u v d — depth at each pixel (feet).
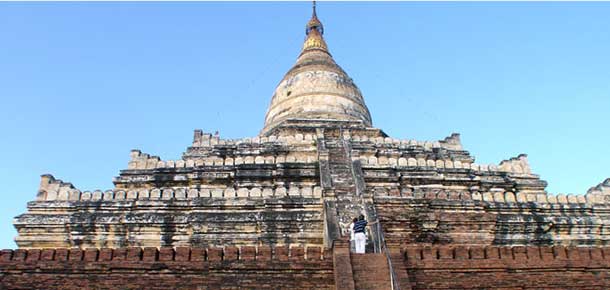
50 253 54.19
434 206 78.79
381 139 103.19
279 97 124.06
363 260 53.21
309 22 140.97
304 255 55.31
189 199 78.18
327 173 84.79
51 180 81.15
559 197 84.48
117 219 75.77
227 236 74.49
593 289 55.16
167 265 53.98
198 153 99.25
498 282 54.65
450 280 54.24
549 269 55.77
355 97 123.65
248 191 80.07
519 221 78.13
